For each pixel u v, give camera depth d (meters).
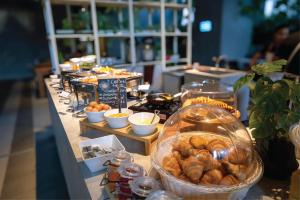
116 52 3.68
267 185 0.83
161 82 3.56
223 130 0.94
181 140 0.86
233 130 0.94
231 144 0.84
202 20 5.98
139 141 1.07
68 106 1.69
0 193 2.16
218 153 0.77
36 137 3.37
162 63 3.54
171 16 4.08
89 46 2.97
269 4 6.02
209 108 1.06
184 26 3.85
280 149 0.83
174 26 3.75
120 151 0.93
